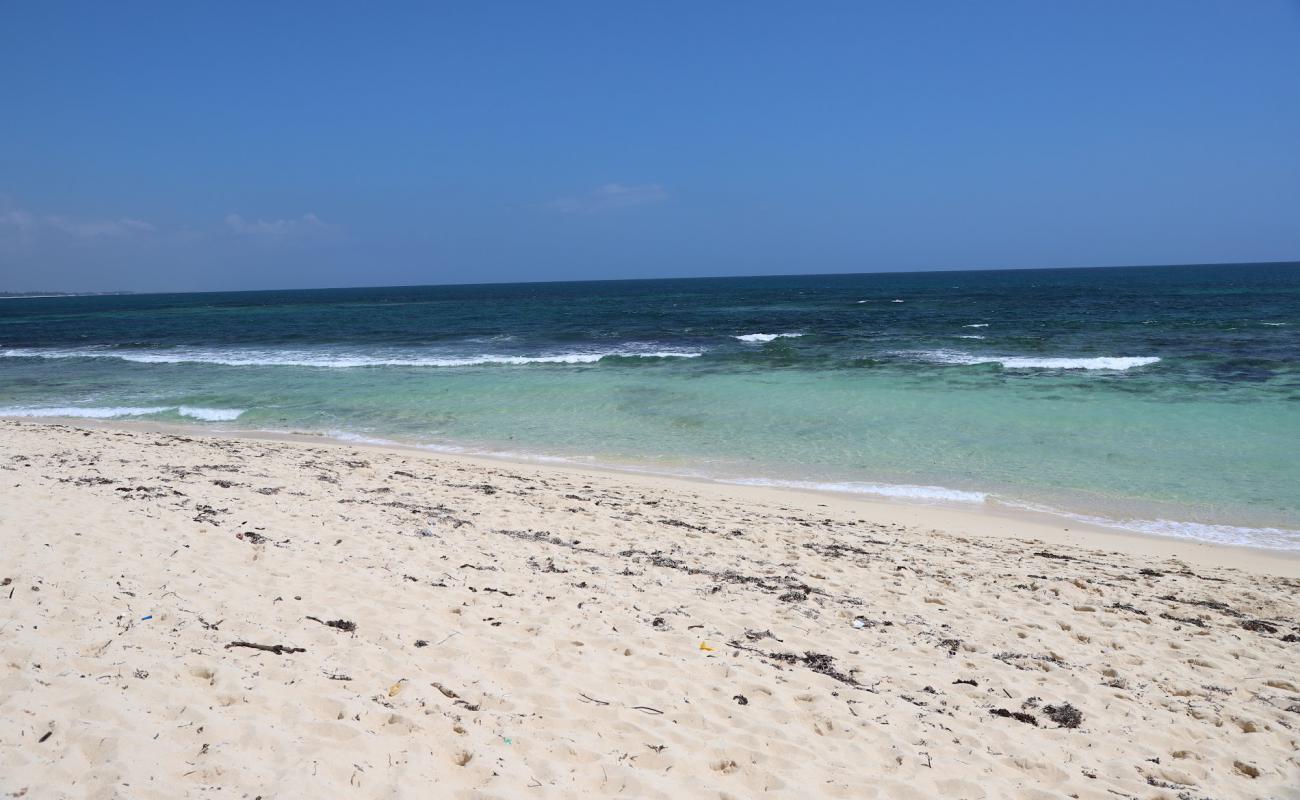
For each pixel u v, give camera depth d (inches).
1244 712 224.5
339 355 1317.7
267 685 184.7
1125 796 177.9
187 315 2918.3
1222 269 7440.9
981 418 701.9
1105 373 934.4
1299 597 337.1
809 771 176.4
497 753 169.3
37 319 2861.7
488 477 510.0
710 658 233.5
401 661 209.0
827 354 1173.1
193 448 558.6
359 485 450.0
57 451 496.7
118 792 138.4
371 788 149.8
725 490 509.4
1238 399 758.5
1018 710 217.9
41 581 231.0
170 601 229.1
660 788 162.9
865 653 250.8
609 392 869.2
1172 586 345.4
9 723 154.6
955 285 4601.4
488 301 3806.6
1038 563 372.2
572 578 299.0
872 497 498.9
